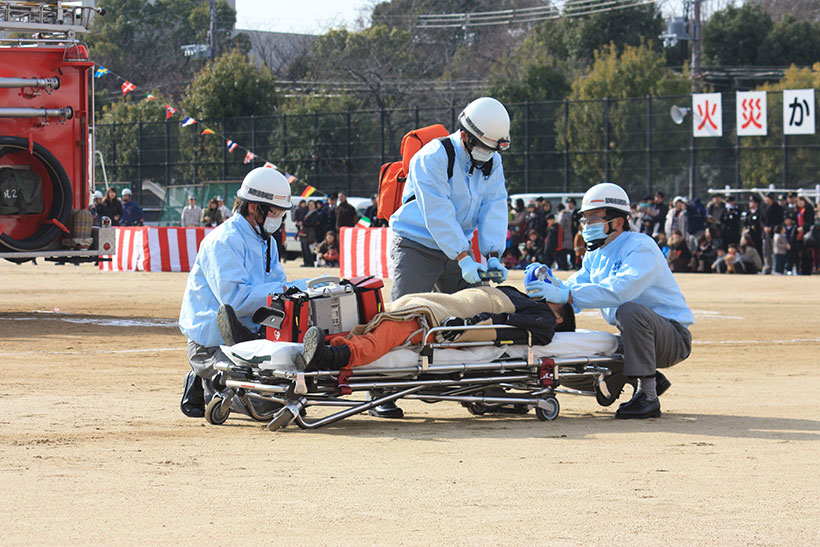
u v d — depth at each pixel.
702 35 116.19
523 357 13.10
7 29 25.11
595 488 9.21
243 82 87.00
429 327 12.45
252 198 13.06
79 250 26.14
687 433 12.27
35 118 25.20
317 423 12.34
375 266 42.50
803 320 28.56
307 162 74.06
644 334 13.22
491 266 13.55
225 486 9.23
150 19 118.50
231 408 13.16
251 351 12.25
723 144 66.94
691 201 49.78
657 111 67.44
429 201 13.43
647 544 7.46
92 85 25.98
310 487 9.21
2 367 18.02
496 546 7.40
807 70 96.50
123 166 78.56
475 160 13.71
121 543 7.43
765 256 47.84
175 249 44.81
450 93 105.38
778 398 15.49
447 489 9.15
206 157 75.94
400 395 12.45
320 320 12.24
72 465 10.13
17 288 36.41
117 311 28.75
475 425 12.84
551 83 96.69
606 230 13.74
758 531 7.82
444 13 138.12
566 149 69.12
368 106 103.75
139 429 12.38
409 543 7.46
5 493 8.90
